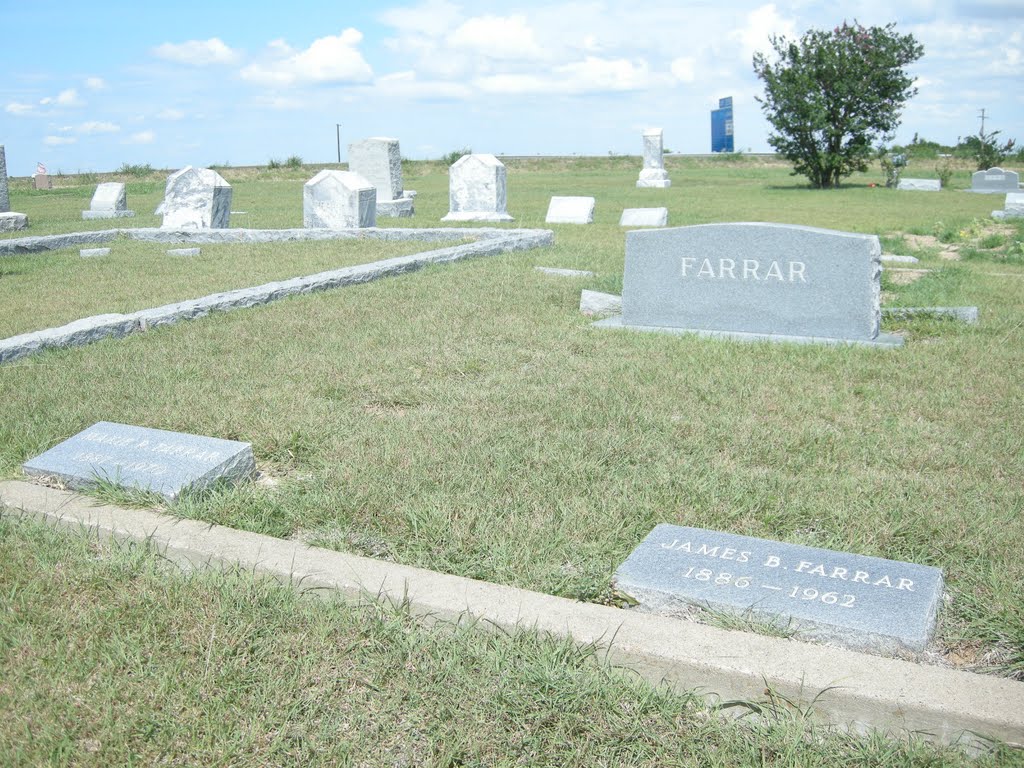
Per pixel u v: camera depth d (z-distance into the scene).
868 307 6.96
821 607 2.87
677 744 2.40
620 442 4.53
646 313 7.70
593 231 16.11
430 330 7.31
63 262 12.54
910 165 43.22
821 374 6.00
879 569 3.10
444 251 11.40
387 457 4.37
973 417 5.01
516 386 5.65
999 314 8.00
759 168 44.69
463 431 4.75
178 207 16.80
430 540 3.51
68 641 2.86
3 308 9.05
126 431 4.58
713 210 20.86
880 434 4.73
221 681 2.63
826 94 30.64
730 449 4.50
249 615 2.95
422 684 2.62
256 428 4.93
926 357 6.41
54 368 6.32
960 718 2.35
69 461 4.27
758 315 7.32
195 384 5.80
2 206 17.94
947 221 18.22
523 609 2.91
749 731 2.46
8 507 3.88
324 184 16.05
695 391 5.55
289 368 6.21
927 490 3.93
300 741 2.41
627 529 3.57
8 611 3.00
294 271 11.15
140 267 11.92
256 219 19.03
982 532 3.48
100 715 2.51
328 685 2.62
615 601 3.11
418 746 2.41
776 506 3.76
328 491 4.00
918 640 2.69
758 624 2.84
